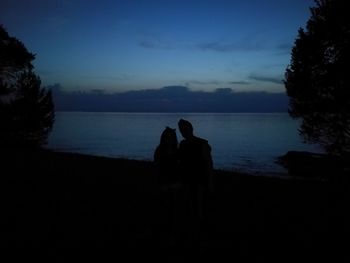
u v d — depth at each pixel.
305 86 18.33
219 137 87.56
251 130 131.50
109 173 15.31
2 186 11.45
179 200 7.38
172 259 5.53
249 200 10.55
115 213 8.42
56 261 5.43
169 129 6.36
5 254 5.70
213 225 7.61
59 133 95.50
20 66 28.22
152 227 7.21
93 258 5.55
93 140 70.94
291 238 6.85
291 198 11.25
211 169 6.16
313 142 19.09
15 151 26.05
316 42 17.84
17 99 29.12
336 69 17.00
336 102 17.33
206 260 5.53
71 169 16.23
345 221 8.26
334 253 6.03
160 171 6.24
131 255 5.69
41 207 8.88
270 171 31.14
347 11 16.72
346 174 17.75
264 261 5.57
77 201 9.66
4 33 26.52
